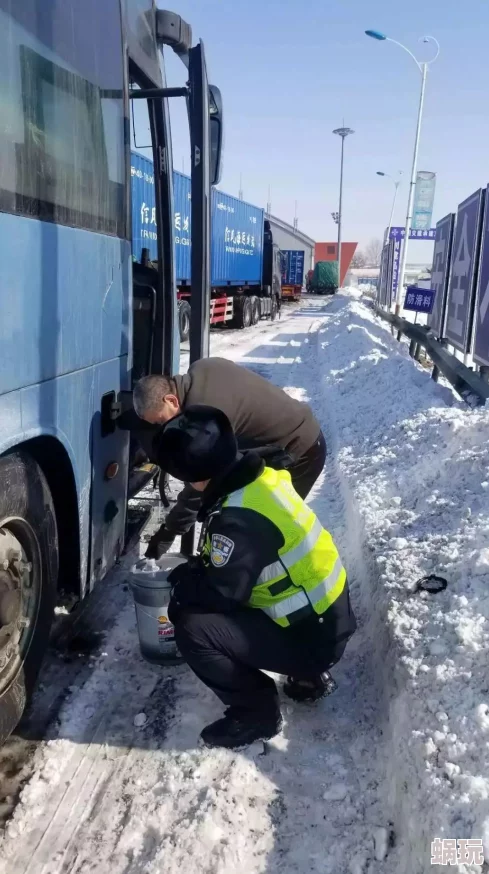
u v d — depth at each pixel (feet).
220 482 8.13
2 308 7.10
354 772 8.73
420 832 6.96
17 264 7.41
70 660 10.91
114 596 12.88
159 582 9.97
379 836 7.58
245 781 8.50
